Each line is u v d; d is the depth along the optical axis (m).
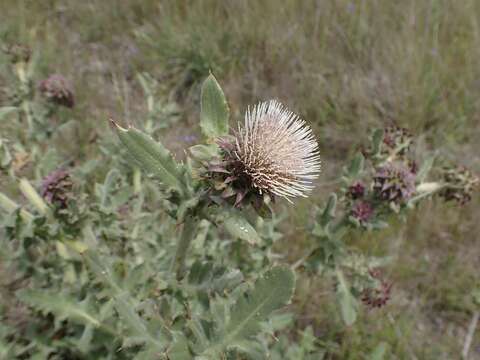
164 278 0.16
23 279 0.22
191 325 0.14
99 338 0.17
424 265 0.30
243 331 0.13
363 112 0.35
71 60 0.36
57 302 0.17
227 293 0.15
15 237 0.17
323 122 0.35
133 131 0.12
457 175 0.19
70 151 0.29
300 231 0.28
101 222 0.18
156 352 0.14
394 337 0.26
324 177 0.33
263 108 0.14
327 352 0.26
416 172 0.20
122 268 0.18
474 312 0.28
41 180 0.18
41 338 0.19
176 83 0.37
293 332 0.26
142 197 0.22
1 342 0.18
